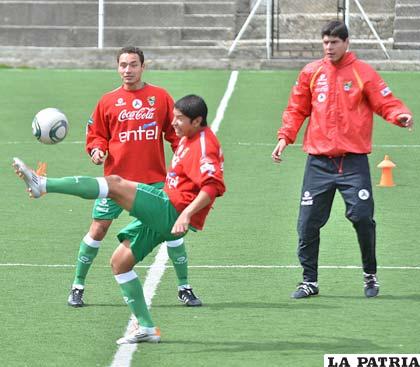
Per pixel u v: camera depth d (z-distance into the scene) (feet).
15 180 95.50
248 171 99.50
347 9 167.12
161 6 180.14
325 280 62.34
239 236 74.23
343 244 71.72
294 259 67.51
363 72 57.47
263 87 145.79
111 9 180.86
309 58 165.37
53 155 107.14
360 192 57.41
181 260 56.49
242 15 182.91
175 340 50.29
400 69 160.66
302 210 58.54
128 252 49.52
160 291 59.72
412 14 175.83
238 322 53.36
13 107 132.98
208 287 60.49
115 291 59.67
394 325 52.80
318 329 52.11
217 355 47.88
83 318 54.13
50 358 47.50
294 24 181.68
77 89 145.18
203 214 49.70
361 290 59.98
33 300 57.67
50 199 87.61
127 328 52.31
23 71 161.17
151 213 48.44
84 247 56.39
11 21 183.21
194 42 178.29
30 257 67.82
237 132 118.21
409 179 96.22
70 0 181.37
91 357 47.67
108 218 56.18
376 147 110.93
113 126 57.57
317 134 57.93
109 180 47.88
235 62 162.91
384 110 57.16
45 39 180.75
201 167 48.42
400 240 72.95
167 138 58.39
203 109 49.19
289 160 104.68
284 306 56.49
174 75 155.43
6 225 77.71
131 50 57.21
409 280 62.23
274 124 122.83
